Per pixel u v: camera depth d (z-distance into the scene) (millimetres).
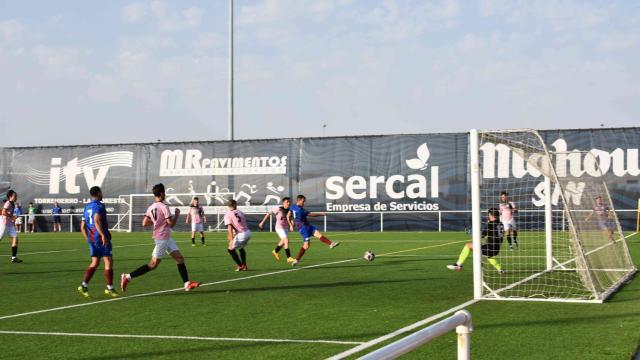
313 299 11031
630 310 9453
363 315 9312
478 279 10797
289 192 37156
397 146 35594
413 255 20203
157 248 11820
